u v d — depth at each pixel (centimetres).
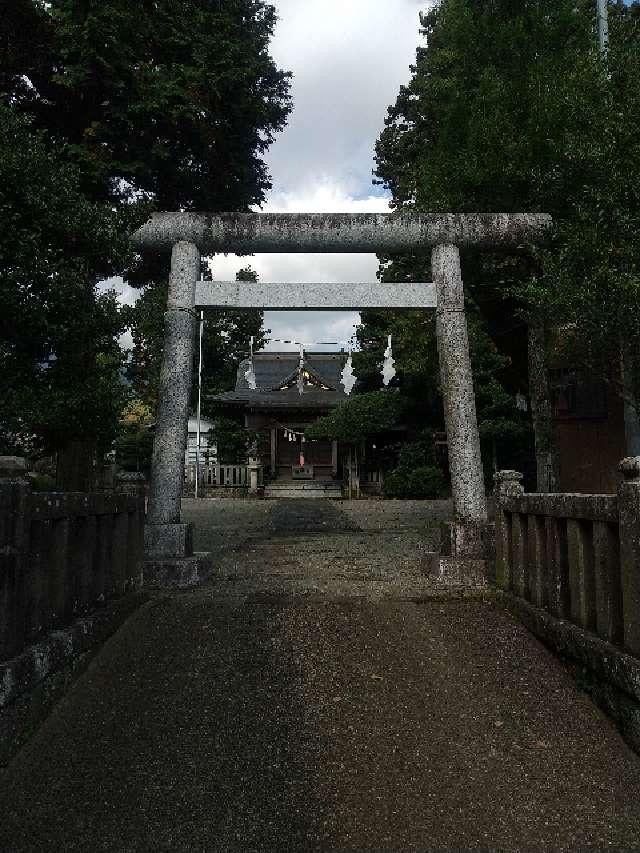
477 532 719
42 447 628
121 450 2777
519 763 358
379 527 1382
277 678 454
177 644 507
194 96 789
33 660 369
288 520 1567
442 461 2745
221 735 384
